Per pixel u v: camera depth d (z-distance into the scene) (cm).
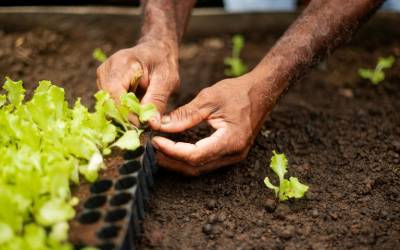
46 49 133
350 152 99
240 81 88
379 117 111
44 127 81
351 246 80
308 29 90
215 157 86
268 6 149
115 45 138
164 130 85
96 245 69
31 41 133
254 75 88
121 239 70
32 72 124
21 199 70
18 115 84
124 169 80
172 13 100
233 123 85
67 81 122
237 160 90
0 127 81
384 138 104
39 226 72
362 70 125
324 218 85
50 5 147
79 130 81
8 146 82
